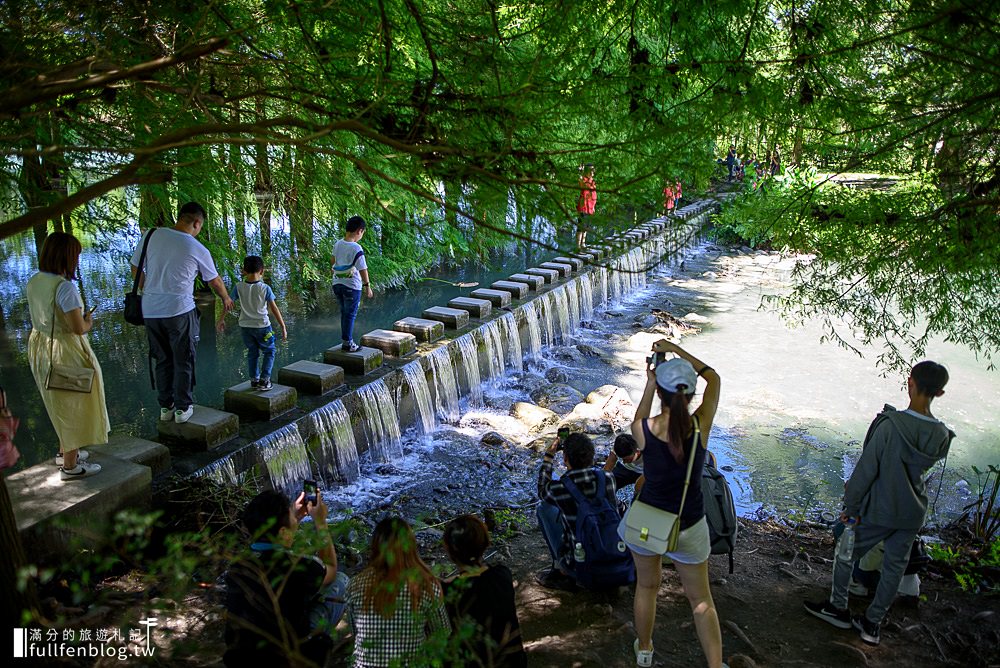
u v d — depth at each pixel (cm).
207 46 301
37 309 498
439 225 862
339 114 334
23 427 855
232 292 1354
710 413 397
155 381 658
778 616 510
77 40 406
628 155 304
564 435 556
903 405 1044
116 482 532
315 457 758
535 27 336
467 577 332
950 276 439
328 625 316
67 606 450
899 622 499
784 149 426
